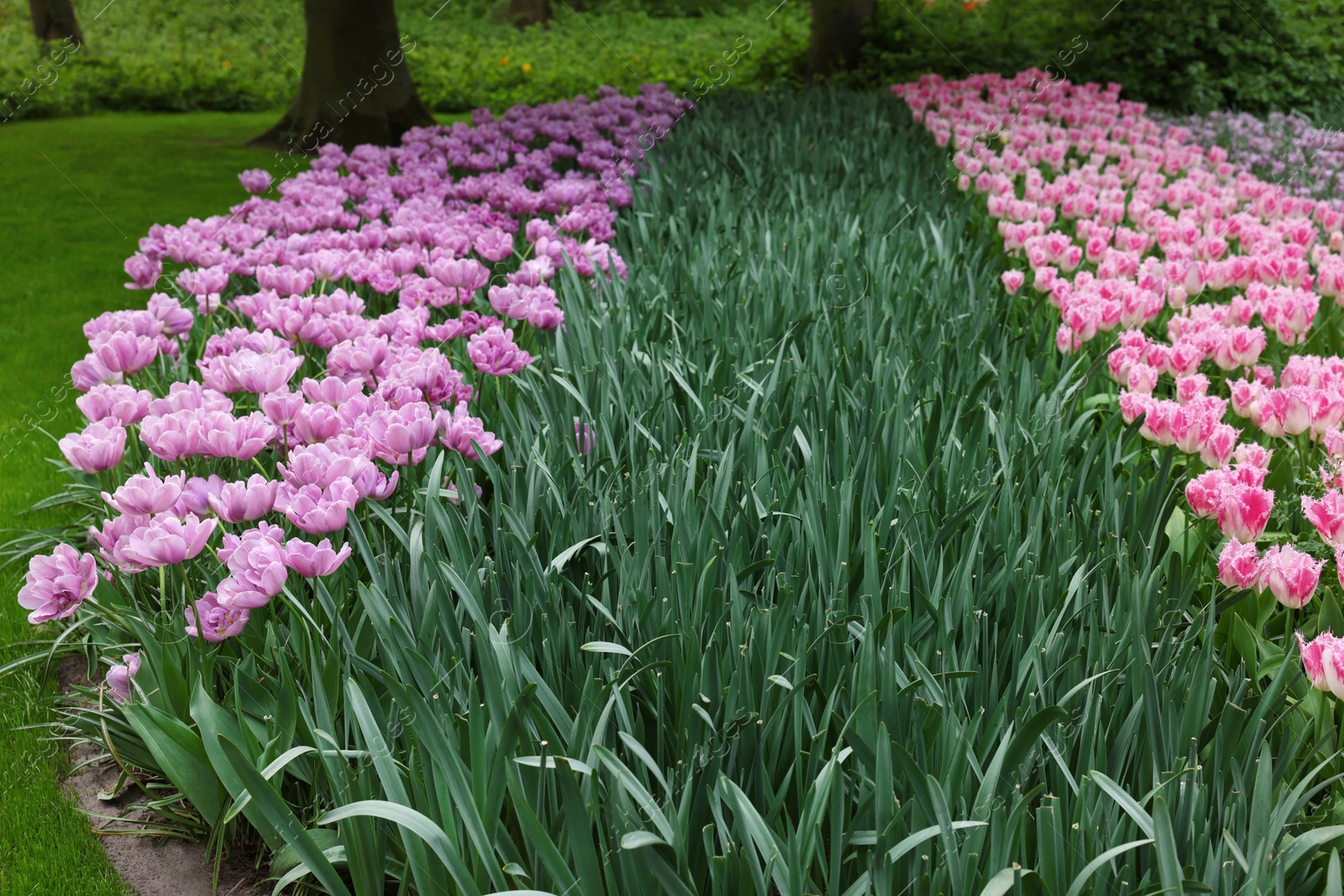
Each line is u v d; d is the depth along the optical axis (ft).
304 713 7.02
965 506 8.75
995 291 16.76
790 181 22.12
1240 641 7.91
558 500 9.05
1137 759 6.68
